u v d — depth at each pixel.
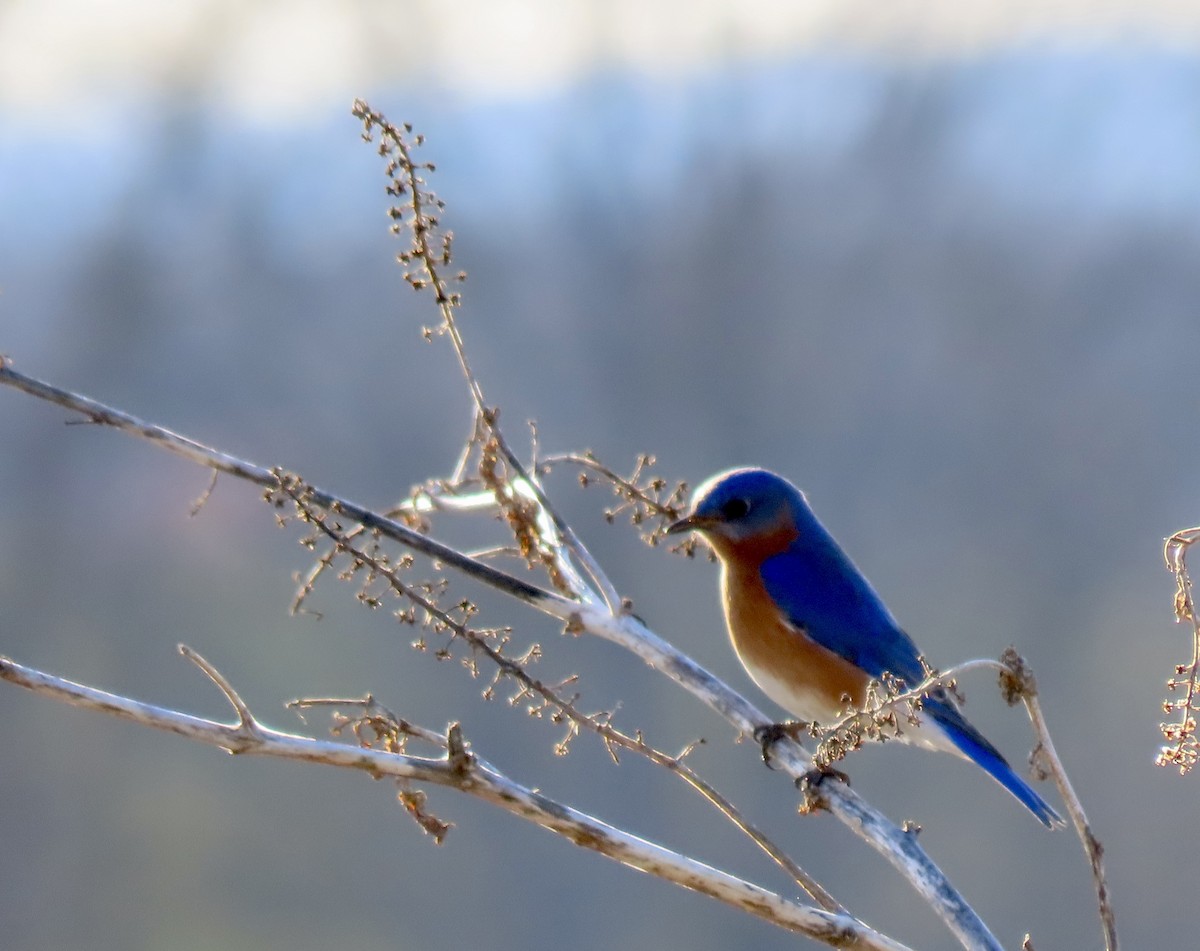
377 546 4.59
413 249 4.98
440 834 4.29
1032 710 4.06
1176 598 4.04
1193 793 17.80
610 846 4.09
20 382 4.78
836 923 4.11
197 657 4.00
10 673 3.96
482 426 5.11
